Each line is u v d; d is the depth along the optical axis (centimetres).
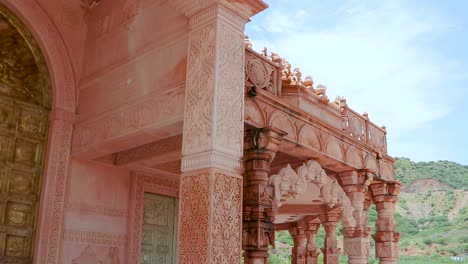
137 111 647
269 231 589
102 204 804
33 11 770
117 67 716
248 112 620
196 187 484
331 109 889
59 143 761
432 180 7456
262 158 610
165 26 642
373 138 1001
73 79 798
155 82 627
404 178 7681
